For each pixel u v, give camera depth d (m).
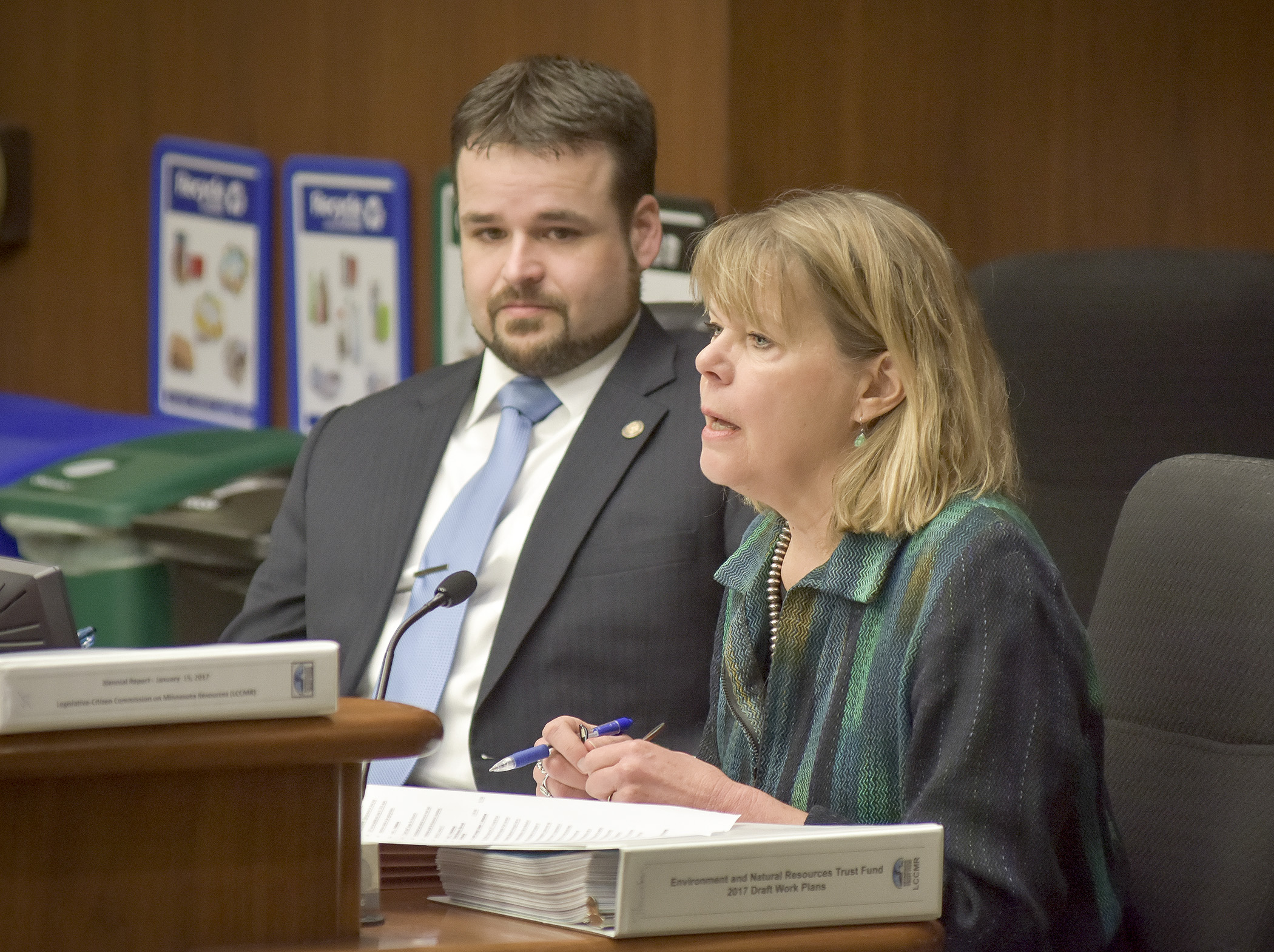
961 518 5.20
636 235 7.80
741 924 3.42
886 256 5.40
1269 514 5.54
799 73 10.54
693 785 5.04
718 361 5.60
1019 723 4.84
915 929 3.53
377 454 7.88
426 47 12.23
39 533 10.56
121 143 14.84
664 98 10.62
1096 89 11.42
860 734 5.20
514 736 7.12
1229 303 8.82
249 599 8.02
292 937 3.32
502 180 7.52
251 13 13.51
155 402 14.74
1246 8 11.51
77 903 3.19
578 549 7.23
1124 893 5.31
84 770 3.11
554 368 7.63
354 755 3.28
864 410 5.48
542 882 3.60
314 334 13.29
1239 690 5.47
